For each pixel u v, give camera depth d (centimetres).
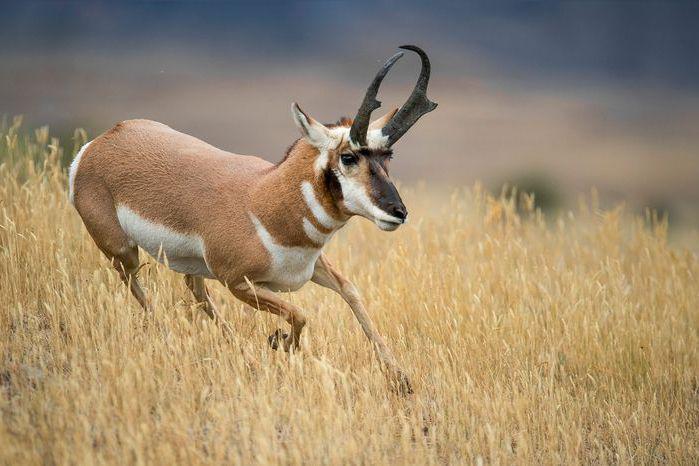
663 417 1970
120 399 1681
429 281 2320
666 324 2289
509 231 2828
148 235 1938
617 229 3019
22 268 2083
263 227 1833
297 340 1900
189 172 1909
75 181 2016
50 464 1517
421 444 1747
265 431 1631
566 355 2155
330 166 1777
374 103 1711
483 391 1955
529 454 1780
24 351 1864
